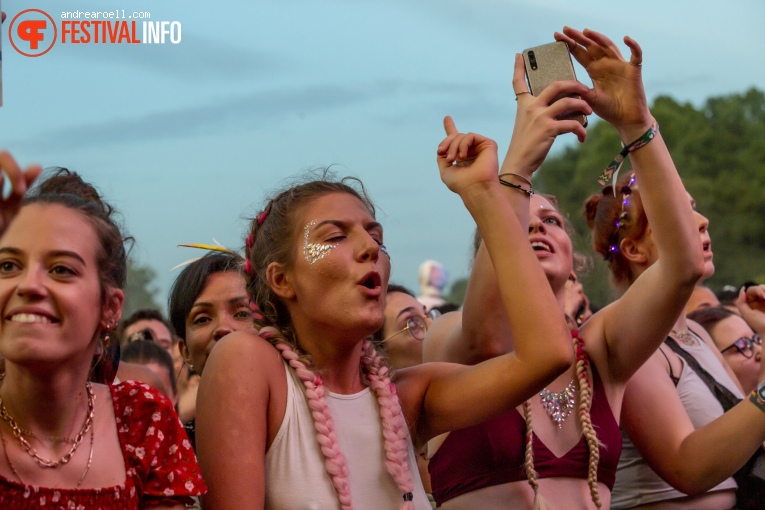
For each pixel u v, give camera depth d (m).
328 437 2.66
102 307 2.41
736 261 33.72
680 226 3.29
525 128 3.13
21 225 2.31
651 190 3.32
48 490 2.26
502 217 2.84
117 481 2.36
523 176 3.10
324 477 2.64
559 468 3.25
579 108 3.11
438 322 3.82
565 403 3.38
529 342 2.74
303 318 2.82
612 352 3.54
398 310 4.90
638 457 3.99
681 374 4.07
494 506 3.21
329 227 2.78
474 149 2.96
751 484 4.09
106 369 2.87
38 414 2.31
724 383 4.16
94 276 2.35
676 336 4.23
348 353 2.82
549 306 2.78
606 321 3.56
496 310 3.25
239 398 2.61
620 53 3.27
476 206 2.86
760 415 3.50
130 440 2.44
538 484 3.22
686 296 3.35
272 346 2.78
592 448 3.26
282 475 2.63
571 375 3.45
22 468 2.27
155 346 5.31
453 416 2.92
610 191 4.46
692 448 3.59
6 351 2.22
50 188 2.90
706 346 4.32
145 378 3.97
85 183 2.98
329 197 2.87
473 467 3.27
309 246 2.77
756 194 34.25
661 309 3.36
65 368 2.30
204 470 2.58
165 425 2.48
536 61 3.22
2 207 1.96
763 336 3.86
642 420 3.73
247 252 3.03
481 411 2.86
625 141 3.32
